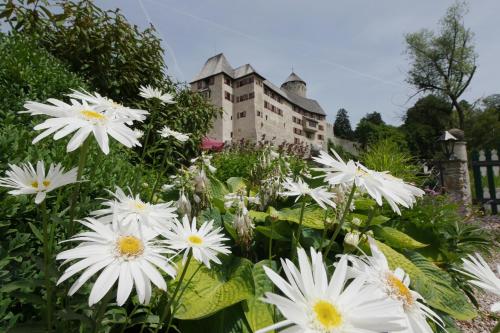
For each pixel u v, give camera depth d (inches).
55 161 61.6
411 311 32.0
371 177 41.1
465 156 334.3
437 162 330.0
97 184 64.3
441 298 74.4
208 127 240.8
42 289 43.9
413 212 115.6
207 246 40.3
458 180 318.0
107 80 178.9
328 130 2285.9
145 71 197.6
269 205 101.3
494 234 159.6
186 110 208.8
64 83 111.7
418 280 71.9
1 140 54.6
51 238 38.0
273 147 115.5
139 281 29.8
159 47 205.2
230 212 97.7
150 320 43.6
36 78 101.6
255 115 1471.5
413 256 91.7
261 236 85.4
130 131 38.1
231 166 200.2
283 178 96.5
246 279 60.2
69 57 173.8
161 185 99.5
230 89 1537.9
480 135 1237.7
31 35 143.4
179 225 42.7
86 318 33.2
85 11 169.3
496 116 1244.5
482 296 120.3
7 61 96.7
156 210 41.8
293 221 82.9
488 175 338.3
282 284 24.6
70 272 28.2
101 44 170.7
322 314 23.9
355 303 25.9
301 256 28.0
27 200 50.4
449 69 936.9
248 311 57.0
